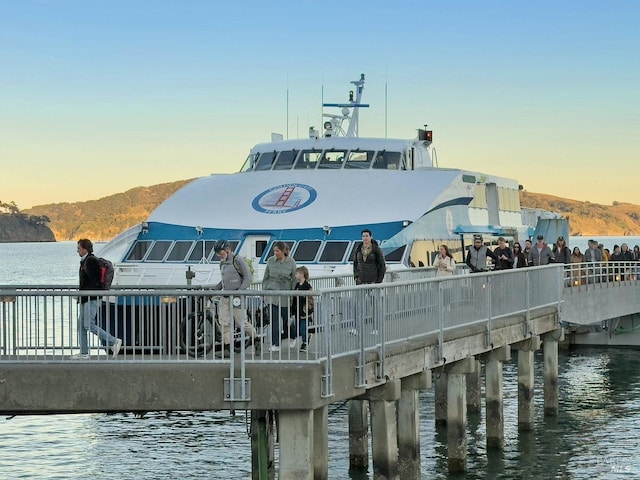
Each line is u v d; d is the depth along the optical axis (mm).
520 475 26172
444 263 28531
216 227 33094
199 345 18344
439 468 26609
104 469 27438
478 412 33469
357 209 32938
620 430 31328
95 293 17562
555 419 32875
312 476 16906
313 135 37531
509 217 43219
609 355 47531
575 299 39438
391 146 36844
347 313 18250
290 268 19734
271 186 34594
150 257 33156
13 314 17719
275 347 18391
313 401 16688
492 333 26219
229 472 26859
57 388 17125
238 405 16797
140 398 17000
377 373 19094
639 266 47688
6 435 31422
